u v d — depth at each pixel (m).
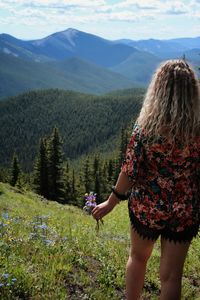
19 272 2.35
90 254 3.17
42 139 32.34
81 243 3.38
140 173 1.86
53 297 2.27
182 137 1.77
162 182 1.82
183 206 1.82
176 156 1.79
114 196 1.94
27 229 3.58
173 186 1.82
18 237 3.14
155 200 1.84
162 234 1.87
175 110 1.76
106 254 3.26
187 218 1.83
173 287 1.86
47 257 2.76
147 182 1.86
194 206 1.84
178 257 1.86
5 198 10.12
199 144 1.80
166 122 1.77
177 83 1.80
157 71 1.88
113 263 3.02
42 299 2.23
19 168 35.25
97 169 39.59
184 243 1.86
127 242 4.20
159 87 1.83
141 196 1.88
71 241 3.34
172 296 1.85
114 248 3.59
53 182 32.38
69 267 2.67
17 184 30.81
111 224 7.02
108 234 4.54
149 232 1.88
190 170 1.82
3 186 12.95
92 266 2.91
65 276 2.59
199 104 1.81
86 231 4.19
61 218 6.29
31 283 2.32
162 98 1.80
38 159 32.25
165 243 1.88
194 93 1.81
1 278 2.22
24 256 2.71
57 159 32.28
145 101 1.87
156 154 1.80
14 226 3.57
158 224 1.85
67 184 36.62
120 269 2.93
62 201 32.50
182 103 1.77
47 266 2.61
